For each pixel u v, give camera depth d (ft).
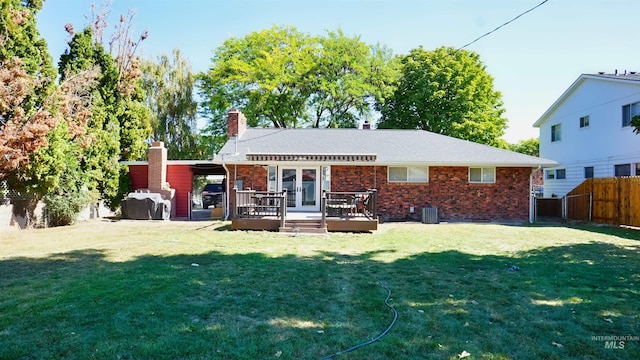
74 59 60.59
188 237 39.73
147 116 79.61
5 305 17.01
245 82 104.58
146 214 59.26
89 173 57.31
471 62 105.81
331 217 46.85
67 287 20.01
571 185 74.69
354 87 102.53
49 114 42.98
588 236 41.42
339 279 22.62
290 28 107.45
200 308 16.96
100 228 47.67
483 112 110.63
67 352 12.51
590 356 12.73
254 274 23.52
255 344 13.35
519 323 15.57
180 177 67.36
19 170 41.34
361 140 66.18
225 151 60.44
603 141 65.87
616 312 16.88
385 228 49.06
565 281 22.09
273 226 45.80
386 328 14.99
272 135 68.23
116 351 12.61
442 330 14.83
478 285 21.39
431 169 59.82
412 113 110.11
